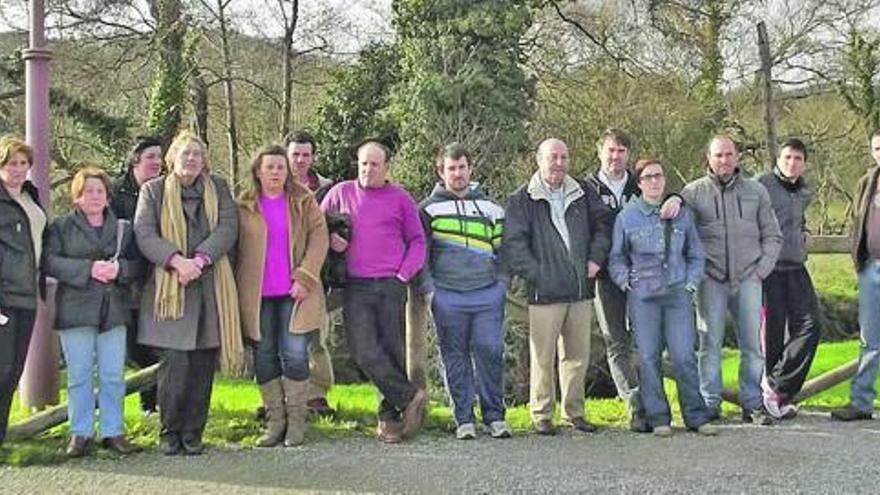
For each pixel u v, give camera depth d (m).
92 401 5.91
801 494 5.19
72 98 17.95
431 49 15.23
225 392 8.30
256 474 5.53
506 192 14.48
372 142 6.48
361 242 6.36
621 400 7.93
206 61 19.02
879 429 6.84
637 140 16.59
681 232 6.66
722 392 7.32
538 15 17.91
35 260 5.83
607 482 5.39
